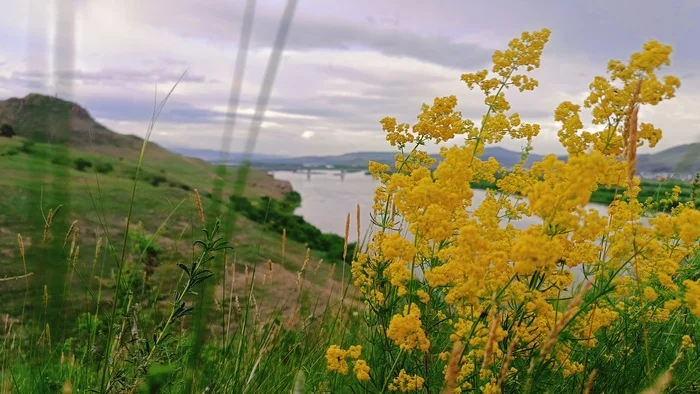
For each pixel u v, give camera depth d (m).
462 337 2.56
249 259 6.87
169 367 1.66
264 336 3.62
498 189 3.61
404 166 3.80
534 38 3.59
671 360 3.29
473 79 3.71
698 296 2.66
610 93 2.97
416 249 2.59
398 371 2.95
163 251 5.64
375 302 3.14
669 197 3.61
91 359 2.94
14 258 6.13
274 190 67.56
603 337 3.36
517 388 2.65
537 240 2.21
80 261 4.50
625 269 2.97
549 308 2.56
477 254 2.40
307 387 3.00
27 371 3.04
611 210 2.89
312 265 7.95
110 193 10.32
